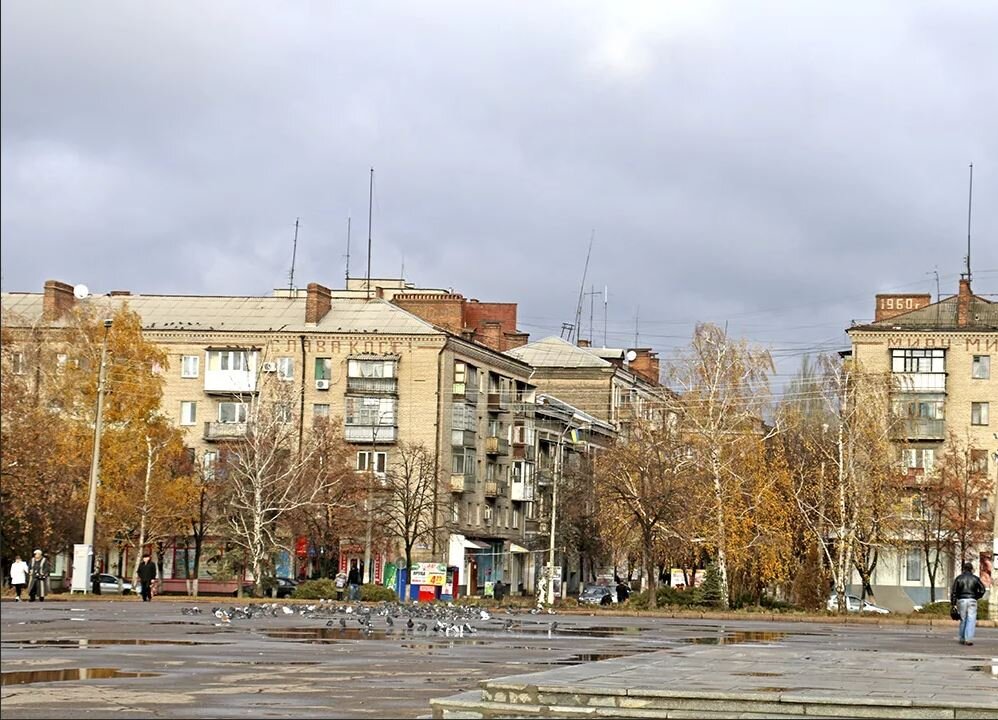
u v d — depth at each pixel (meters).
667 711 20.86
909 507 83.50
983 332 102.75
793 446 79.56
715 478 73.19
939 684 23.61
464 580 102.69
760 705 20.83
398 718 18.86
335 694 22.08
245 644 35.09
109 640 35.97
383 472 100.44
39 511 80.44
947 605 70.88
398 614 53.62
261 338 106.56
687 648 35.19
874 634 51.06
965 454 94.81
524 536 120.81
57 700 20.19
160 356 90.00
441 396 105.12
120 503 84.06
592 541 116.56
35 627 42.19
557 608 73.56
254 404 91.38
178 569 103.00
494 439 113.75
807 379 89.25
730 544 72.12
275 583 84.38
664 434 79.44
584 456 121.06
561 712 20.69
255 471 82.69
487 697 21.62
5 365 84.81
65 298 106.12
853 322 106.12
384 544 96.94
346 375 105.69
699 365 77.56
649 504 75.69
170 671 26.05
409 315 107.81
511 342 137.00
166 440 89.31
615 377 134.25
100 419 73.31
